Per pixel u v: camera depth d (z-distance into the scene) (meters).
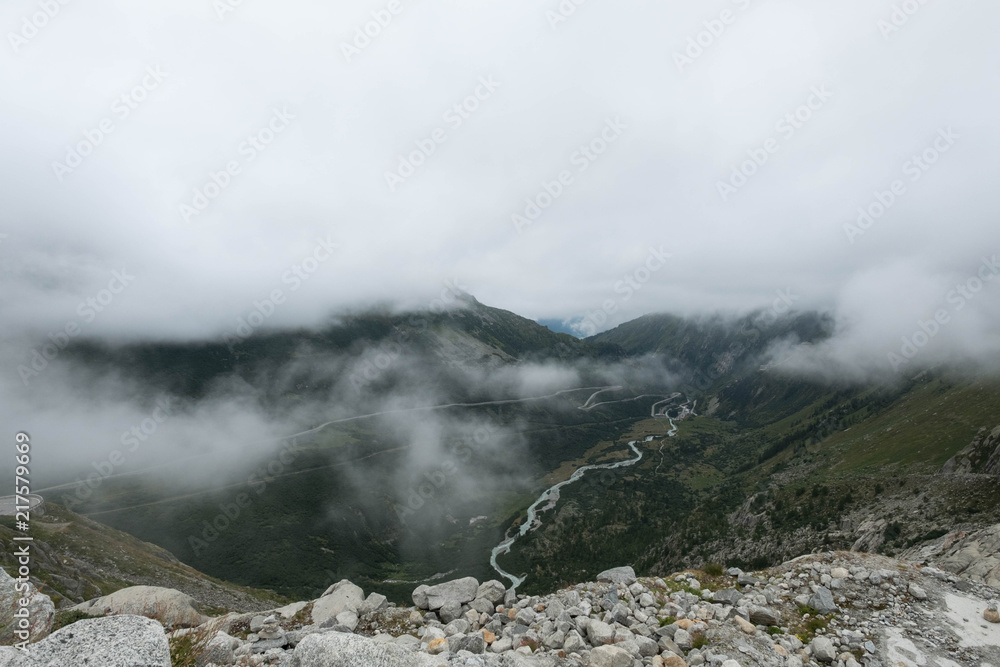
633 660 11.88
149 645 8.72
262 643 13.52
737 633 13.64
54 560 75.69
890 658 12.88
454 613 15.34
